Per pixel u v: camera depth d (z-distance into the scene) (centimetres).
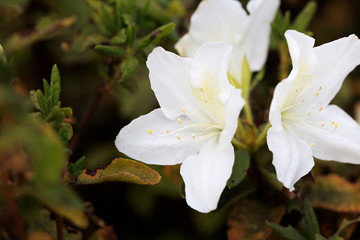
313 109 34
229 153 32
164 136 33
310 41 32
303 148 33
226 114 32
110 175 32
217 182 32
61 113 30
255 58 38
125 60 36
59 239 32
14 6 37
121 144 33
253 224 35
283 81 32
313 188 37
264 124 36
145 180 32
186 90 33
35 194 28
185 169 33
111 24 37
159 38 36
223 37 37
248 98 36
